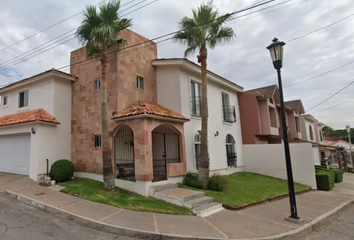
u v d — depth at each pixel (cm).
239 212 797
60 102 1271
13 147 1296
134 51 1207
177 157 1170
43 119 1133
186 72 1311
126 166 1111
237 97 1845
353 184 1750
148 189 913
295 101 2731
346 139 5303
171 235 559
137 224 612
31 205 781
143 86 1234
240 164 1698
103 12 926
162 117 998
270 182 1373
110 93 1109
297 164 1500
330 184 1438
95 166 1153
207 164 1052
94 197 835
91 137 1195
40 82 1328
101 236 553
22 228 572
